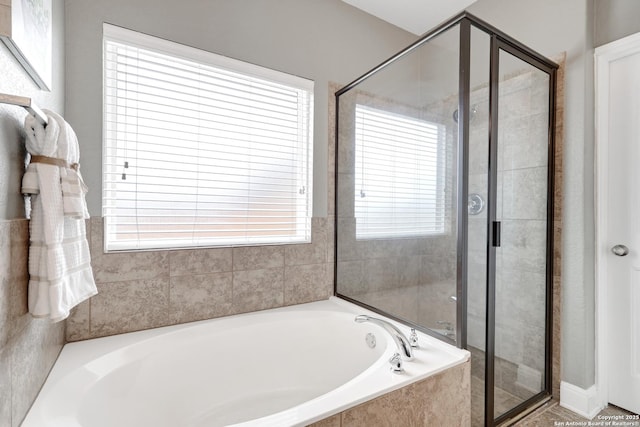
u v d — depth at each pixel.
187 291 1.72
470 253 1.50
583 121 1.79
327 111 2.22
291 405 1.70
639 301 1.77
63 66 1.39
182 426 1.50
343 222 2.21
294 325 1.87
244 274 1.89
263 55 1.95
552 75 1.88
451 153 1.54
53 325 1.24
